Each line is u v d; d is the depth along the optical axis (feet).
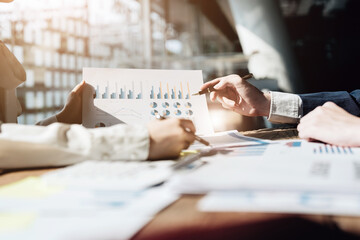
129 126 1.87
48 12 15.90
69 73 17.85
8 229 0.82
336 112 2.42
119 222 0.86
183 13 36.68
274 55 15.99
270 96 3.73
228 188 1.01
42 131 1.83
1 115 3.41
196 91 3.46
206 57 19.67
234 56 17.90
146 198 1.05
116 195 1.06
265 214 0.98
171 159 1.86
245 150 2.08
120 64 21.99
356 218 0.93
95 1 21.21
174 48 32.96
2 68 3.28
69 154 1.78
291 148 2.08
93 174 1.26
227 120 5.37
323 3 24.27
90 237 0.77
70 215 0.91
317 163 1.32
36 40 15.24
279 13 15.96
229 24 34.14
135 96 3.24
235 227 0.89
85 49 19.45
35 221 0.87
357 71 23.76
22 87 14.64
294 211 0.90
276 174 1.08
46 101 15.72
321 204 0.90
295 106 3.63
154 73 3.42
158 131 1.82
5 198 1.04
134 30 26.40
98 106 3.12
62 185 1.15
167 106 3.26
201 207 0.94
